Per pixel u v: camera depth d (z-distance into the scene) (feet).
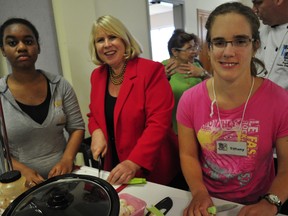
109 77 4.52
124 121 4.11
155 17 24.02
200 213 2.52
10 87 3.82
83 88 7.24
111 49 4.14
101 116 4.36
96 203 1.67
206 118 3.04
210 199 2.74
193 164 3.27
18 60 3.67
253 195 3.05
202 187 2.97
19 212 1.66
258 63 3.04
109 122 4.34
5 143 2.47
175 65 5.92
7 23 3.67
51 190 1.85
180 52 5.99
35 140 3.92
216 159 3.05
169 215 2.68
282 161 2.79
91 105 4.62
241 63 2.58
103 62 4.53
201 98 3.08
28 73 3.85
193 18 13.08
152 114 3.98
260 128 2.78
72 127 4.47
